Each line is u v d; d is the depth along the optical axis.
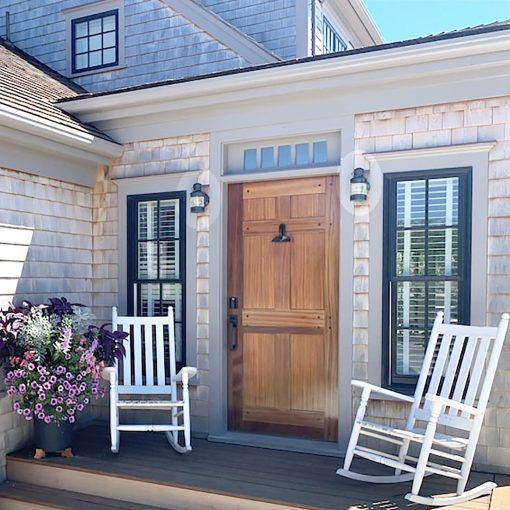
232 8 6.36
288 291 4.02
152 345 4.25
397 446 3.59
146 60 6.09
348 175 3.75
